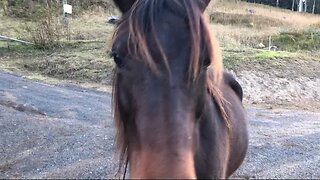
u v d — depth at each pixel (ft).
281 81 14.71
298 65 16.39
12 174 6.06
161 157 1.94
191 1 2.33
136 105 2.17
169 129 2.02
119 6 2.72
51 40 18.38
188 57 2.18
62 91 12.68
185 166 1.92
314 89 14.46
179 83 2.13
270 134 8.77
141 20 2.24
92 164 6.37
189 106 2.12
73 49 17.89
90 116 9.75
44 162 6.52
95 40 19.19
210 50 2.21
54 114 9.83
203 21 2.25
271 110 11.84
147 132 2.06
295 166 6.75
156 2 2.31
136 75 2.18
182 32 2.22
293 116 11.10
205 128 2.53
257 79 14.62
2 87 12.51
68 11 21.34
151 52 2.17
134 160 2.20
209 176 2.56
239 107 3.67
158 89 2.12
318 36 24.20
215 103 2.80
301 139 8.45
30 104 10.51
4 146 7.27
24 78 14.32
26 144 7.40
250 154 7.15
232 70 15.08
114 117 2.54
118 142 2.54
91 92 12.96
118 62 2.30
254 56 16.66
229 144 3.00
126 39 2.27
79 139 7.68
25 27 21.49
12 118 8.92
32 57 17.21
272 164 6.75
